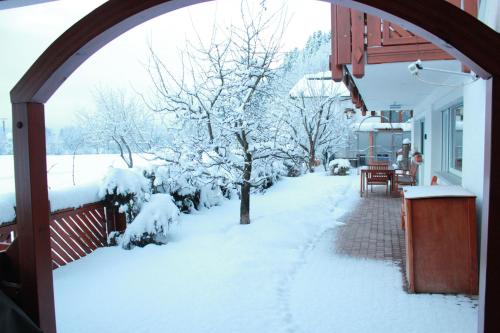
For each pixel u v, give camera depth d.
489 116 1.97
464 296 3.58
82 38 2.09
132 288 3.91
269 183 11.61
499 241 1.98
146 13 2.06
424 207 3.66
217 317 3.24
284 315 3.26
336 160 16.08
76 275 4.37
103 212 5.70
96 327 3.11
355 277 4.14
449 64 4.79
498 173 1.96
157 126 13.64
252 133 6.81
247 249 5.12
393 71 5.28
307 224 6.50
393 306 3.40
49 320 2.38
